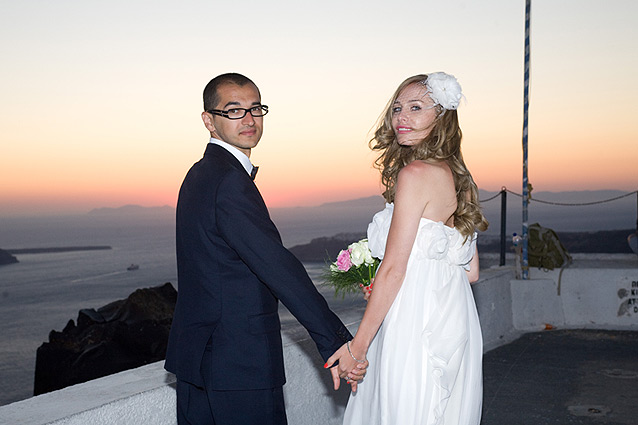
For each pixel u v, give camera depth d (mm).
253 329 1923
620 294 5926
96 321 32250
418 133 2176
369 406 2240
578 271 6008
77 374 30250
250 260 1867
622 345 5273
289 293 1881
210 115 2062
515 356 5051
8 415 1921
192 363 1922
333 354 1971
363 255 2344
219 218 1882
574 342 5430
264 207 1954
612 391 4145
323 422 3072
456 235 2141
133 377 2314
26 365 60469
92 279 182000
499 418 3732
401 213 2037
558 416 3736
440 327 2078
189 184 2014
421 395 2066
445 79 2100
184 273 1996
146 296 33219
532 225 6457
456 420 2146
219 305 1917
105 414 2012
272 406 1955
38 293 138875
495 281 5605
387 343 2111
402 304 2104
